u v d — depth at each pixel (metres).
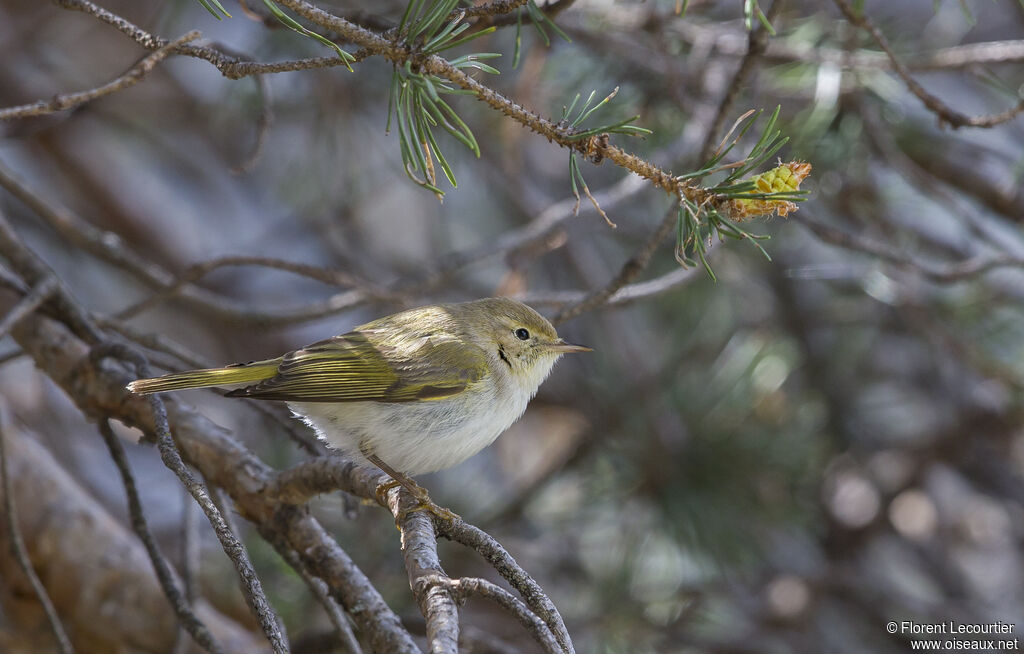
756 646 11.80
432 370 7.61
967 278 9.24
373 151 14.15
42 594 6.55
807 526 11.70
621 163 5.30
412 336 7.77
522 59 11.62
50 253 14.86
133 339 8.21
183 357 8.26
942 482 15.23
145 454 13.76
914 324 11.88
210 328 15.03
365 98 12.77
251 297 15.28
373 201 16.22
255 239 15.71
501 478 13.58
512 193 12.55
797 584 12.64
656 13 10.34
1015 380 11.34
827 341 13.24
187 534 7.31
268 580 9.83
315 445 7.64
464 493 12.02
